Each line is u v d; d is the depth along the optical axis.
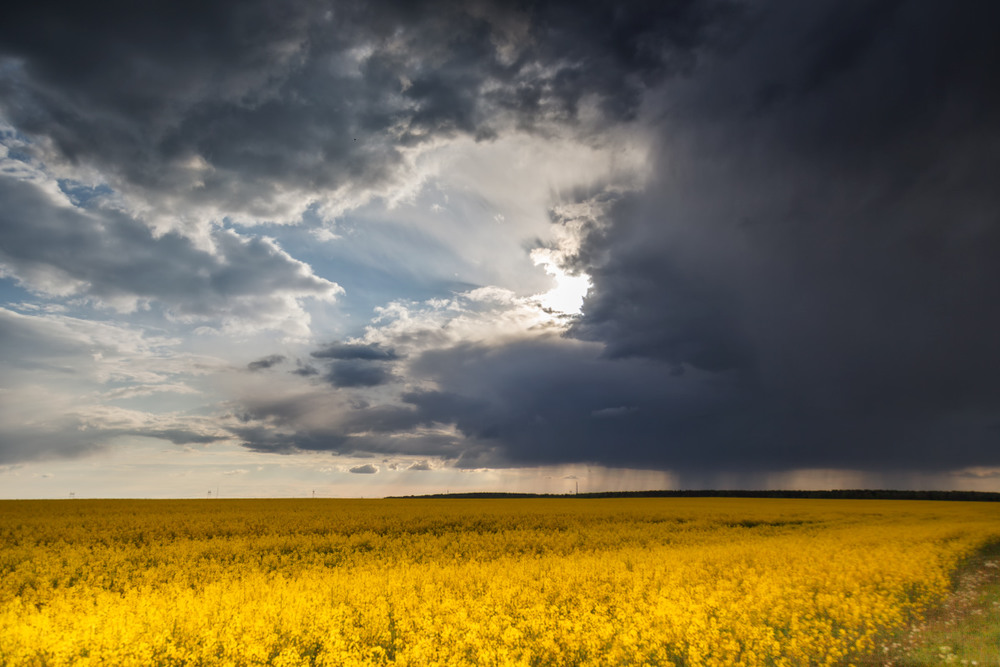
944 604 11.41
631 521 31.81
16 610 9.74
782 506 49.09
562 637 8.15
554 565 14.55
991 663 7.66
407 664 7.34
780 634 8.52
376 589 10.98
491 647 7.84
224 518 29.19
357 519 29.83
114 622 7.89
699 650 7.78
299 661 7.49
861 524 32.56
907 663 7.87
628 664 7.65
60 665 6.81
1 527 24.89
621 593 11.20
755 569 13.70
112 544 21.28
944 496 91.00
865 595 10.53
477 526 28.95
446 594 10.79
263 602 9.56
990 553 19.41
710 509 42.34
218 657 7.39
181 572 14.92
